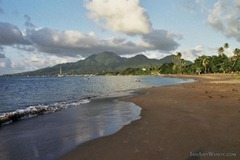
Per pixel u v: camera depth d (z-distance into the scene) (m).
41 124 16.61
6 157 10.26
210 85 53.78
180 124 14.84
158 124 15.08
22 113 20.34
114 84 83.94
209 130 13.19
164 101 26.88
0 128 15.46
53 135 13.56
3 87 75.50
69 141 12.23
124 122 16.53
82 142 11.90
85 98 35.38
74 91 52.25
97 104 27.30
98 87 66.56
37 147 11.47
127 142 11.54
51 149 11.09
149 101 27.72
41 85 86.00
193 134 12.53
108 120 17.61
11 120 18.02
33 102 32.88
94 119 18.17
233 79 88.56
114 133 13.25
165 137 12.14
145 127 14.39
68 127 15.55
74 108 24.33
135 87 62.91
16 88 69.56
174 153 9.91
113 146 11.04
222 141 11.26
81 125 16.08
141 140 11.77
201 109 20.03
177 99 28.03
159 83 82.19
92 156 9.94
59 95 43.00
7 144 12.02
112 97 35.53
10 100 36.09
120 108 23.73
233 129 13.30
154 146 10.81
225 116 16.81
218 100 25.39
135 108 23.19
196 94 32.81
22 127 15.72
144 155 9.79
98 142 11.75
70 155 10.18
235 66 152.62
